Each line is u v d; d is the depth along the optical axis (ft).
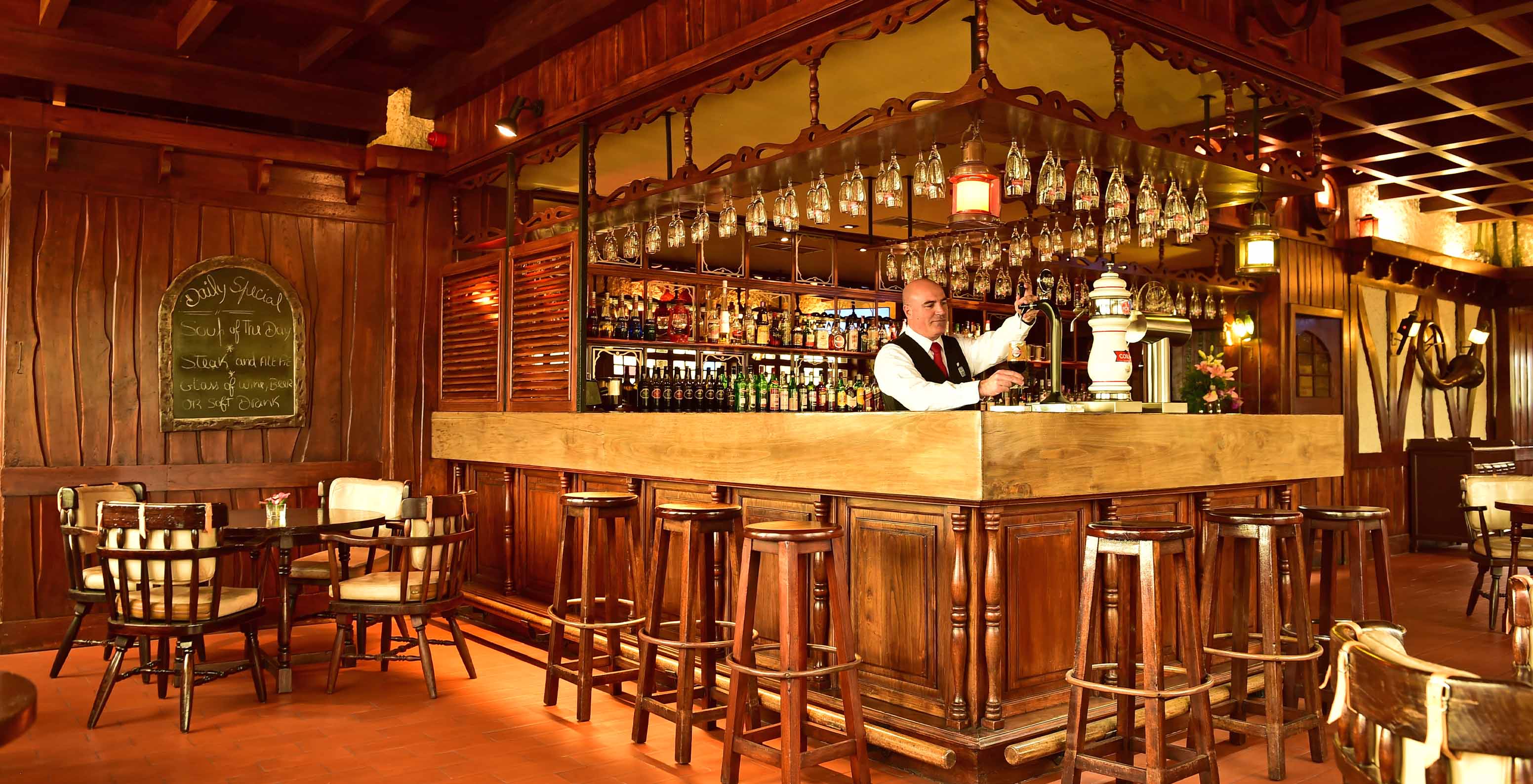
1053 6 13.10
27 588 19.21
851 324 27.32
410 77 23.20
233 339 21.35
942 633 12.07
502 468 20.65
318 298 22.45
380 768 12.41
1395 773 5.39
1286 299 30.04
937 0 13.25
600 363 23.27
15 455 19.21
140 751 13.05
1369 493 32.83
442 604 15.85
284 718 14.55
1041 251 19.16
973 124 13.66
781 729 11.68
